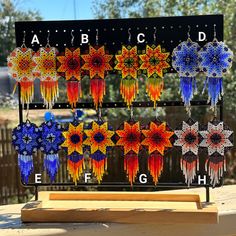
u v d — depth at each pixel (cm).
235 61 646
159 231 156
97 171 169
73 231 152
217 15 165
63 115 768
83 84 590
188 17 166
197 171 170
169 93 628
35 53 168
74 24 168
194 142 165
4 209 179
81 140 168
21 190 571
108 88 653
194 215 153
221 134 164
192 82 165
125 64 167
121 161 592
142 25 167
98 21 168
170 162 608
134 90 168
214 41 163
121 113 641
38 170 322
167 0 680
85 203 169
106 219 157
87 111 620
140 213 155
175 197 172
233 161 633
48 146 168
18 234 149
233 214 159
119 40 168
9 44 1449
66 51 168
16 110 1154
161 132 166
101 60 167
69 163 169
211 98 165
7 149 563
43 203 168
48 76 168
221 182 166
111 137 167
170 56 167
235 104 664
